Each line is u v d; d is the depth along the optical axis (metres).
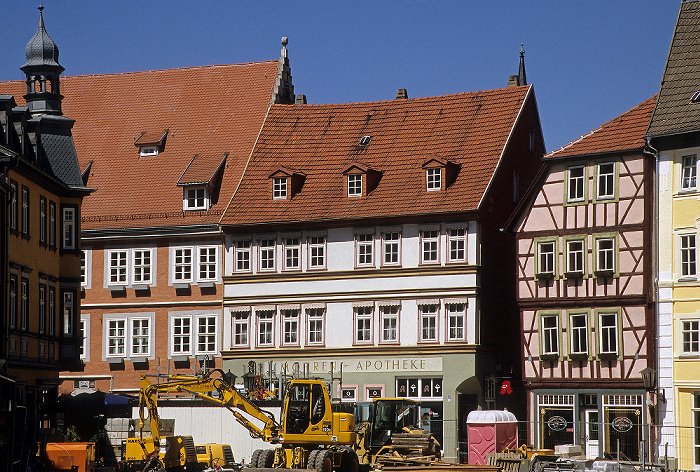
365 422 44.34
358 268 55.56
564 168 50.81
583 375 49.53
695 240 46.56
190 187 60.16
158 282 59.94
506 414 44.00
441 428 53.19
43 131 50.22
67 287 49.59
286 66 64.50
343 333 55.69
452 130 57.31
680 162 47.19
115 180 62.38
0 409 31.05
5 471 31.25
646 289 47.97
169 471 41.47
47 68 50.69
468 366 52.81
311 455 37.94
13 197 43.50
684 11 50.34
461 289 53.31
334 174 57.88
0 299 41.62
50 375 48.09
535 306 51.09
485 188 53.69
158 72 66.31
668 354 46.81
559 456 41.00
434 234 54.22
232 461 46.25
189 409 47.78
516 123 56.41
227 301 58.03
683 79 48.44
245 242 58.06
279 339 56.91
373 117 59.91
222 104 63.91
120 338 60.28
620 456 47.81
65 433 46.44
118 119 65.06
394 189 55.88
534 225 51.50
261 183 58.84
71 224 50.03
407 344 54.28
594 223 49.78
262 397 49.03
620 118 50.50
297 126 61.00
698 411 45.75
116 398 49.09
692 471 41.88
